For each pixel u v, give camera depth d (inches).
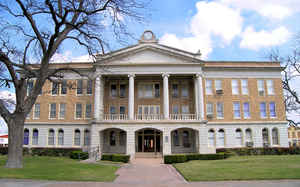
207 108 1560.0
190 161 1104.8
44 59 757.3
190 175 669.3
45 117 1578.5
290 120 1823.3
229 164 887.1
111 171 782.5
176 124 1366.9
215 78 1592.0
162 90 1583.4
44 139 1557.6
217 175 648.4
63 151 1457.9
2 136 1717.5
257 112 1566.2
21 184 515.2
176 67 1478.8
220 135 1541.6
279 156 1241.4
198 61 1470.2
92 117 1535.4
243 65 1603.1
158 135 1517.0
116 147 1519.4
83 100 1572.3
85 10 710.5
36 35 746.2
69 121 1558.8
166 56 1489.9
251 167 778.8
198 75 1469.0
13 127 725.9
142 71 1471.5
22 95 746.8
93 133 1366.9
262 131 1557.6
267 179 578.6
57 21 700.7
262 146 1528.1
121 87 1605.6
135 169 877.2
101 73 1461.6
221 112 1558.8
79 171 722.8
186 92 1596.9
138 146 1503.4
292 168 726.5
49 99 1596.9
